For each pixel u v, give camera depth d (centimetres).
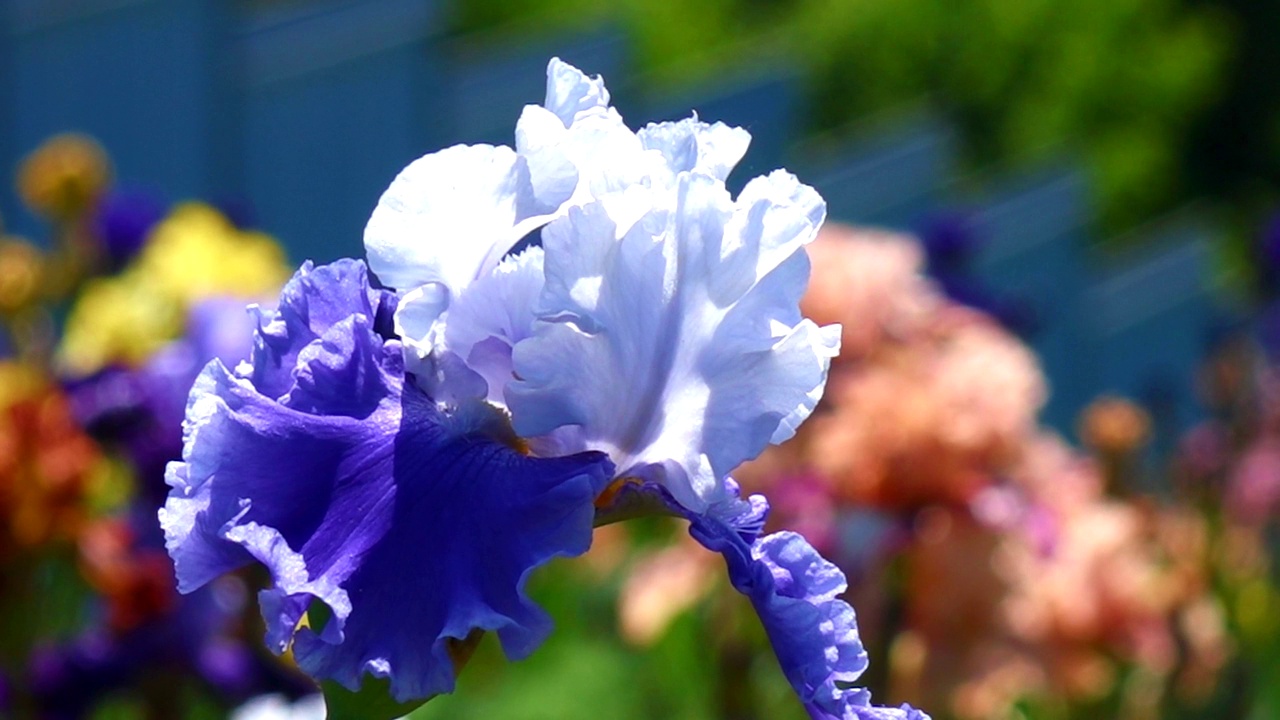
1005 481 118
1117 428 159
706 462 71
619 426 71
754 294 71
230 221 181
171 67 255
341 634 65
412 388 71
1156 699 137
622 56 317
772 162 312
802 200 71
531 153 71
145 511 113
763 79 311
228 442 67
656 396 71
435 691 66
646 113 298
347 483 68
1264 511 178
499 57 310
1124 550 128
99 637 110
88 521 108
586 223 69
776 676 127
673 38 433
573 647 148
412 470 69
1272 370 191
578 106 72
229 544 67
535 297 71
